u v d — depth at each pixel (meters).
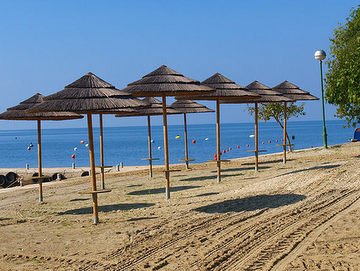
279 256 7.19
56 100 10.45
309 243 7.82
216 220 10.16
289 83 21.02
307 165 18.38
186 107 23.56
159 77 13.05
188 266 7.04
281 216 10.10
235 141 93.00
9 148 103.31
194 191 14.77
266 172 17.97
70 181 22.66
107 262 7.62
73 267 7.48
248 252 7.58
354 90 16.89
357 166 15.73
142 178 20.75
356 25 19.98
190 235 8.98
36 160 61.62
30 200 16.45
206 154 57.22
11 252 8.63
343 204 10.80
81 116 15.52
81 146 100.62
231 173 19.16
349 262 6.69
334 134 113.69
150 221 10.58
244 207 11.38
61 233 10.11
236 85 15.72
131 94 11.80
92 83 11.09
